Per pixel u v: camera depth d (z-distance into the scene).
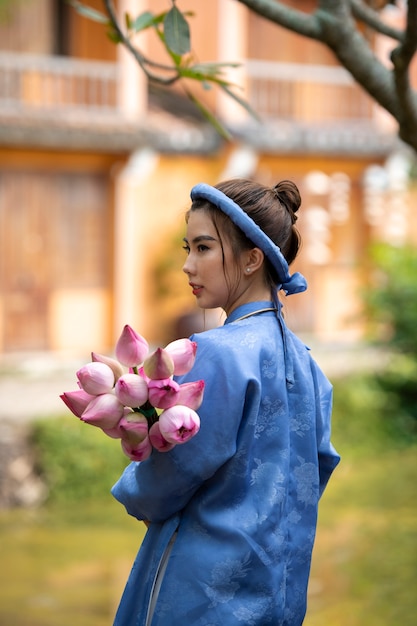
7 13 12.57
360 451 10.95
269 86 14.34
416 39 2.46
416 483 9.84
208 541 1.84
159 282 13.30
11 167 12.38
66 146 12.06
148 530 1.94
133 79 12.84
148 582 1.89
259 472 1.86
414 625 5.61
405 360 12.09
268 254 1.87
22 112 12.09
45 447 9.08
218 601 1.82
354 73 2.67
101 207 13.03
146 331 13.34
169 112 13.47
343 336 14.80
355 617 5.80
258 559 1.83
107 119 12.44
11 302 12.64
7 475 8.90
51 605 6.49
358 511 8.74
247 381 1.82
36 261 12.73
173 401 1.71
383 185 14.62
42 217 12.70
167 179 13.26
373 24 3.08
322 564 7.04
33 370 12.00
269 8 2.65
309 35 2.66
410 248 12.68
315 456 1.94
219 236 1.88
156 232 13.30
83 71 12.66
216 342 1.85
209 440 1.80
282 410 1.89
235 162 13.36
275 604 1.84
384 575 6.71
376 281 12.88
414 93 2.64
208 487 1.86
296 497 1.91
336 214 14.66
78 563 7.51
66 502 9.03
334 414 11.15
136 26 2.72
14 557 7.63
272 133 13.36
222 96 13.62
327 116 14.84
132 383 1.71
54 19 13.05
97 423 1.74
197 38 14.02
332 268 14.69
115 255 13.07
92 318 13.14
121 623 1.92
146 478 1.83
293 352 1.95
